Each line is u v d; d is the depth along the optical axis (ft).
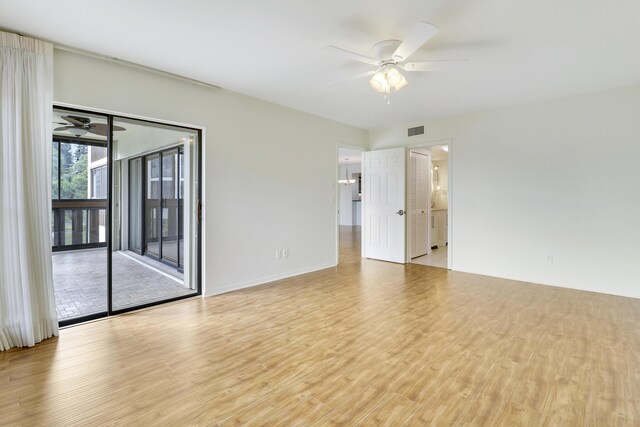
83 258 13.29
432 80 11.29
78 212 12.87
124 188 13.89
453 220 16.28
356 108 14.97
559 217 13.32
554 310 10.48
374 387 6.26
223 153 12.42
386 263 18.12
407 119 16.94
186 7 7.07
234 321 9.63
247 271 13.34
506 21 7.61
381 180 18.71
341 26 7.90
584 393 6.00
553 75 10.85
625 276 12.01
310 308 10.73
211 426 5.20
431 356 7.46
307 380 6.51
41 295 8.29
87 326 9.25
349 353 7.63
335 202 17.51
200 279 12.14
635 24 7.69
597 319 9.68
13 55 7.84
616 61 9.77
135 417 5.41
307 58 9.70
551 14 7.30
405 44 7.32
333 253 17.38
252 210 13.48
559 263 13.37
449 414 5.46
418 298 11.75
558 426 5.14
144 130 11.70
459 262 16.14
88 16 7.38
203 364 7.14
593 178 12.56
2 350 7.67
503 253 14.75
